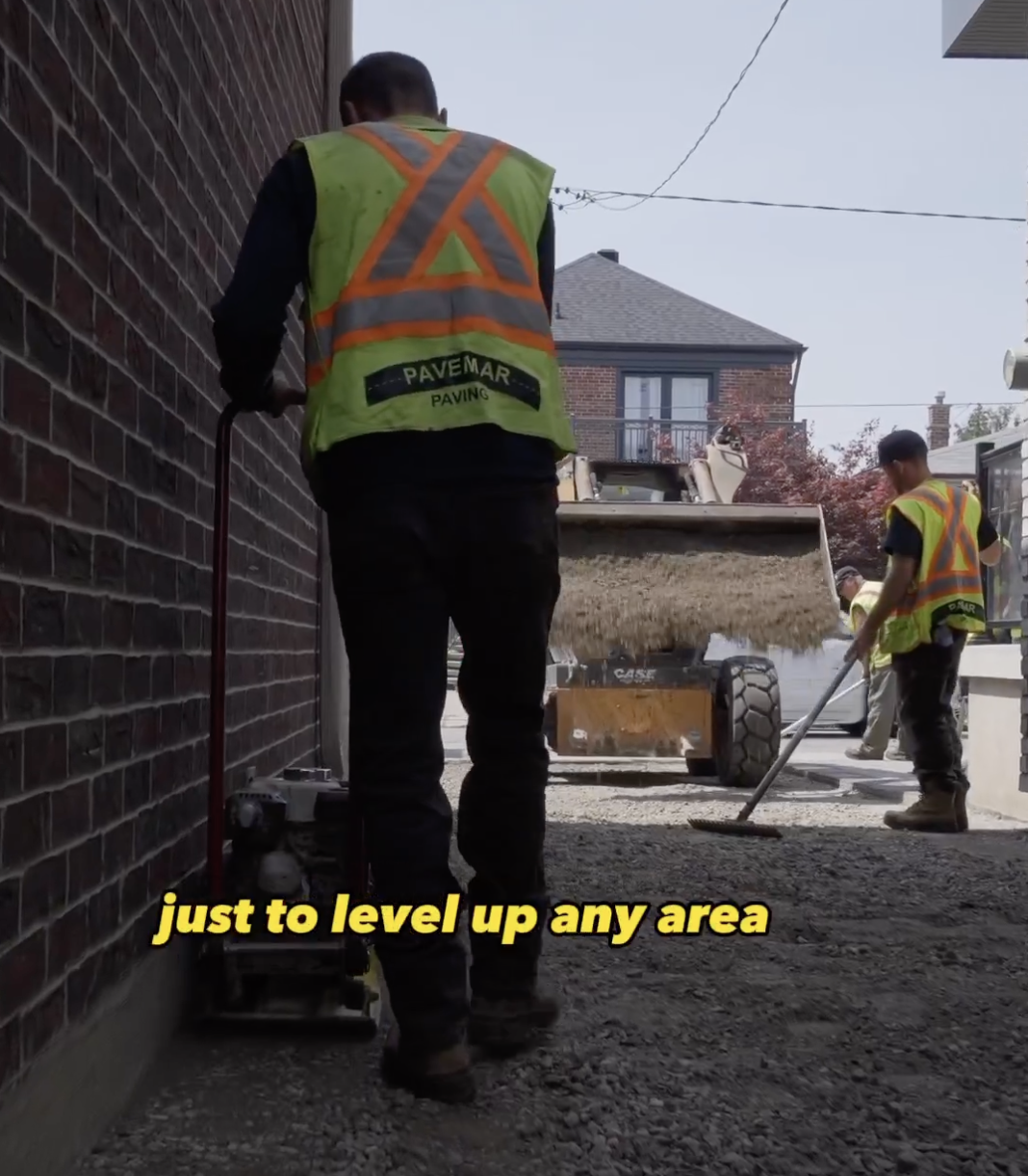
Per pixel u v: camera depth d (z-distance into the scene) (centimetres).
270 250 298
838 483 2956
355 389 291
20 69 232
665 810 838
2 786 220
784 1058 337
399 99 333
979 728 870
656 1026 356
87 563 269
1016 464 934
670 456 3192
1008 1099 311
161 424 336
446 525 295
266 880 342
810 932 468
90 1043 267
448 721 1728
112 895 285
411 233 299
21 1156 228
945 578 724
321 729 700
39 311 240
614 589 923
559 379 314
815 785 1028
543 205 320
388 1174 259
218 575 332
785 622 923
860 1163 272
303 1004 345
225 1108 291
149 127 327
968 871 590
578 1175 263
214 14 417
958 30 880
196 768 377
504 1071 316
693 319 3447
